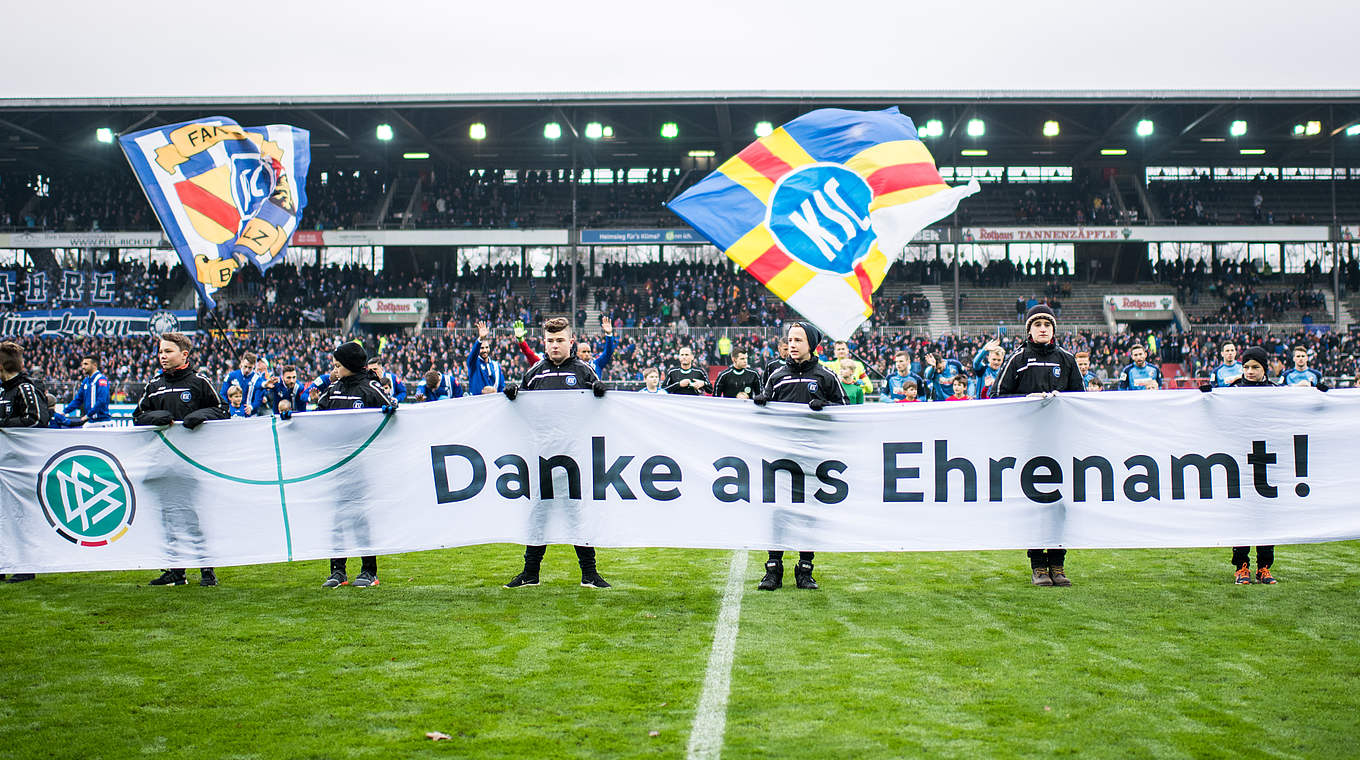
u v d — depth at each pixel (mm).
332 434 6891
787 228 7859
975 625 5570
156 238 37750
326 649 5125
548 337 7109
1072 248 41062
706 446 6730
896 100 33750
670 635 5375
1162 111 37156
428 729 3922
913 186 7832
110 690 4445
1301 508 6676
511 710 4141
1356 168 43812
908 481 6688
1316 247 40750
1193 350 30016
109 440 6965
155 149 10922
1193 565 7645
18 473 6973
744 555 8352
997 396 7168
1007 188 43219
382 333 37781
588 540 6750
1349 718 3992
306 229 39688
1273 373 11805
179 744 3781
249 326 35594
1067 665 4746
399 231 37594
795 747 3695
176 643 5270
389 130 36125
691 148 42469
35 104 34031
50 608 6199
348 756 3643
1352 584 6777
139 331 34219
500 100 34312
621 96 34156
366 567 7047
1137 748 3680
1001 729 3877
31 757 3658
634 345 30109
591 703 4219
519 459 6809
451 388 15461
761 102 33875
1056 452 6699
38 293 36656
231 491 6918
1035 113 37406
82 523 6953
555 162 44406
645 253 41844
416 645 5191
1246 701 4203
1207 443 6703
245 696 4352
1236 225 36531
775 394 7078
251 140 11484
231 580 7254
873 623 5633
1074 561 7875
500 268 42250
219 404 7430
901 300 36562
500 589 6781
